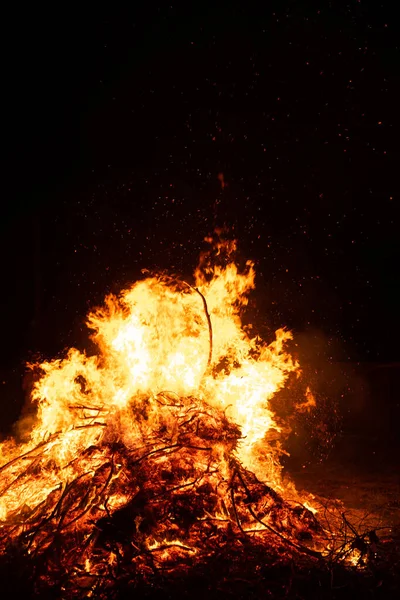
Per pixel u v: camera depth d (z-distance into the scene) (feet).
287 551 14.97
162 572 13.84
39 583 13.74
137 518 15.30
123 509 15.49
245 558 14.43
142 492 16.12
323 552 15.58
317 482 24.40
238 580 13.47
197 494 16.33
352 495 22.22
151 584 13.34
